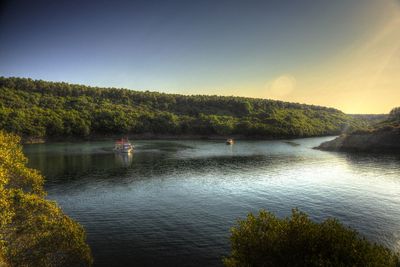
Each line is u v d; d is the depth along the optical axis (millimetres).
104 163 95688
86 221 42188
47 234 24812
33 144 164500
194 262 30391
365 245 18547
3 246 22609
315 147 144750
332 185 63844
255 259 19484
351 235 19219
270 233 19953
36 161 99375
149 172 79938
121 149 126750
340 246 17875
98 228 39438
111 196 55375
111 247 33688
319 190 59500
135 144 169500
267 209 47375
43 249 24203
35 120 176750
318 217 43469
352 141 132500
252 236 20344
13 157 45875
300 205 49406
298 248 18703
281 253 18812
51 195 56062
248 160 102750
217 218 43062
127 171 81312
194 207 48469
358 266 16922
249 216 22312
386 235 36938
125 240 35500
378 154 112750
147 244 34406
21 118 169625
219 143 176875
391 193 56531
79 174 76875
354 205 49125
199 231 38156
